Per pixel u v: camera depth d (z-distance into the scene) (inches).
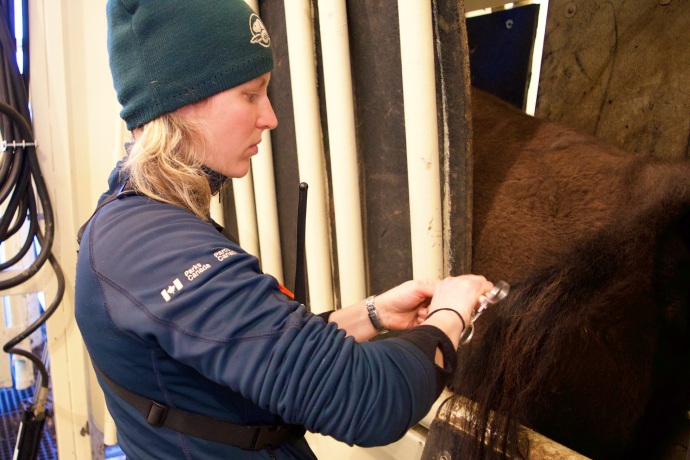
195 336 21.0
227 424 24.9
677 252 28.0
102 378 26.6
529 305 27.3
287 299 23.0
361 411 20.5
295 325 21.1
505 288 26.5
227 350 20.9
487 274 34.1
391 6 33.5
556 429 27.8
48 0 58.6
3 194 57.7
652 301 27.8
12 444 77.7
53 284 64.9
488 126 39.7
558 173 33.7
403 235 37.0
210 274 21.5
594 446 28.9
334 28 35.6
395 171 36.4
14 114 56.5
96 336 24.1
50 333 65.8
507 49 59.2
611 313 27.2
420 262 34.0
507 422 26.5
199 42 23.3
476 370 28.5
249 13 25.2
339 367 20.6
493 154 37.3
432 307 26.6
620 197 30.4
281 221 47.9
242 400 25.1
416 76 31.2
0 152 60.7
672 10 44.4
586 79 52.0
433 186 32.7
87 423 69.4
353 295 39.5
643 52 47.0
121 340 23.4
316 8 38.8
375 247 39.4
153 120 24.7
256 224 49.5
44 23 59.3
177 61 23.3
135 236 22.9
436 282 31.2
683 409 31.2
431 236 33.3
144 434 25.4
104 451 71.0
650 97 46.8
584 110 52.5
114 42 24.7
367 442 21.3
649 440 31.2
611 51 49.5
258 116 26.5
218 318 21.0
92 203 64.9
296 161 44.3
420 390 21.7
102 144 64.0
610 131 50.4
